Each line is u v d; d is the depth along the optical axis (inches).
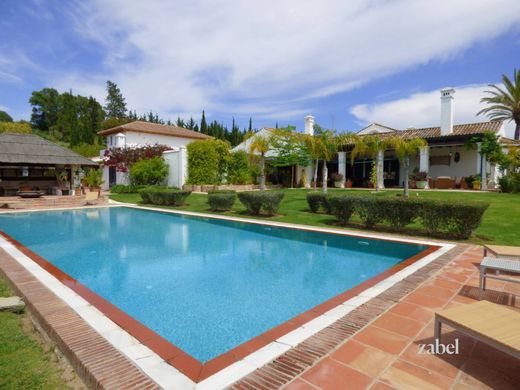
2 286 194.7
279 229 413.4
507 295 163.0
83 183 1086.4
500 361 103.5
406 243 306.8
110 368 100.3
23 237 385.7
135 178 994.7
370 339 118.9
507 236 318.7
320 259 283.3
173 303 184.1
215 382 94.9
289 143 993.5
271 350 114.6
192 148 963.3
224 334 145.5
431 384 92.2
